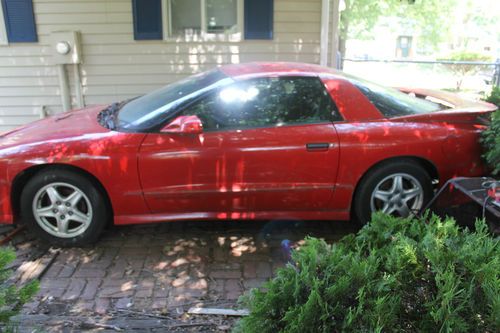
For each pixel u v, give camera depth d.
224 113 3.62
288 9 6.91
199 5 6.91
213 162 3.53
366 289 1.63
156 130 3.54
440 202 3.10
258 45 7.06
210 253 3.65
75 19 6.81
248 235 3.96
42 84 7.06
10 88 7.05
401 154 3.70
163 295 3.08
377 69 21.56
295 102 3.70
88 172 3.52
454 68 14.87
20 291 1.88
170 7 6.90
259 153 3.54
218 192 3.60
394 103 3.87
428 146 3.73
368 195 3.78
